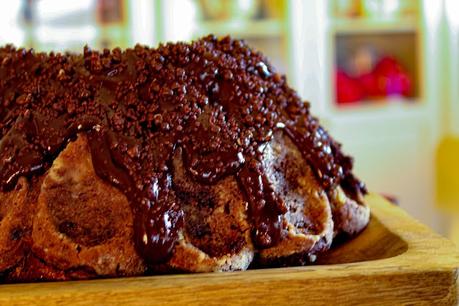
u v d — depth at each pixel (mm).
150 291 331
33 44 1124
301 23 1230
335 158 424
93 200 366
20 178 371
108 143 367
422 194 1343
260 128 386
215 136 374
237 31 1229
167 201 361
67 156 371
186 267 358
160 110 374
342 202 415
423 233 402
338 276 341
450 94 1347
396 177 1329
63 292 330
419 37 1328
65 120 377
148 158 365
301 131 405
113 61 391
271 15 1259
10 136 379
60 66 395
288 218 388
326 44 1259
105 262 357
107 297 330
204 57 395
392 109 1311
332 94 1284
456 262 355
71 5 1150
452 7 1328
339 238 419
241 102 388
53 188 367
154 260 356
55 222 365
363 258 396
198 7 1215
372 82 1342
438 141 1347
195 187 372
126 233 361
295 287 338
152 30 1160
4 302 326
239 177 373
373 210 454
